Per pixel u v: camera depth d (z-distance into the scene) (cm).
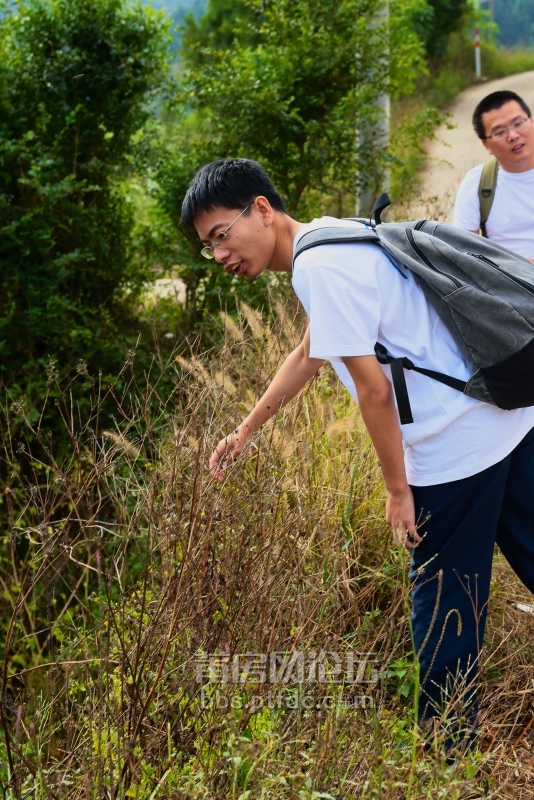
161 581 237
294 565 242
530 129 373
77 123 588
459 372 209
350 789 193
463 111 1631
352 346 198
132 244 649
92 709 206
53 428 561
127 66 593
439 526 218
